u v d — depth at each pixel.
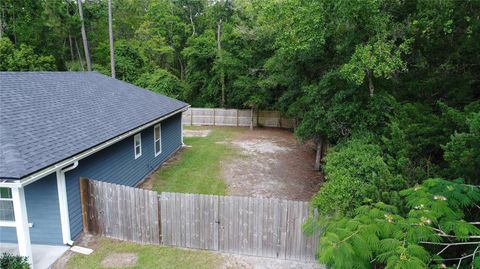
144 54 28.84
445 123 5.90
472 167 4.14
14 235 6.71
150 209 6.75
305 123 11.20
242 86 22.44
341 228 3.50
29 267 5.64
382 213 3.66
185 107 16.36
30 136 6.50
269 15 9.98
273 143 18.02
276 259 6.32
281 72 16.44
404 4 8.62
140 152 11.16
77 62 26.19
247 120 24.34
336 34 9.38
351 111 8.82
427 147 6.05
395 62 7.62
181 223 6.68
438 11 7.74
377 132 8.45
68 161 6.40
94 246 6.70
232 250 6.55
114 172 9.23
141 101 13.33
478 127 4.12
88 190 7.02
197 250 6.62
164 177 11.58
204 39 25.95
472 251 3.41
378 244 3.14
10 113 7.06
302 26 8.80
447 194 3.59
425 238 3.07
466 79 7.33
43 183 6.51
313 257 6.18
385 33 7.96
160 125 13.23
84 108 9.50
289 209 6.12
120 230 7.00
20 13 24.25
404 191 3.95
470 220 3.82
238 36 22.75
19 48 21.50
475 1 7.23
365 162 6.08
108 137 8.30
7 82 8.59
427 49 8.14
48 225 6.66
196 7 35.22
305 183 11.12
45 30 23.70
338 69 9.57
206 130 22.20
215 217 6.50
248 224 6.38
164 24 31.50
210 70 25.61
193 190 10.29
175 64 32.41
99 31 29.77
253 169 12.71
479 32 7.16
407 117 6.75
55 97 9.24
